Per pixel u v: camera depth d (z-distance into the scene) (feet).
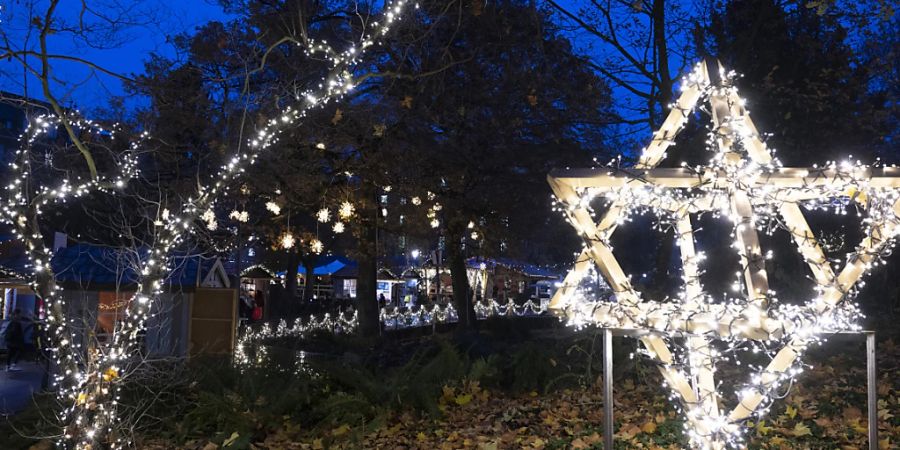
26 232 23.88
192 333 45.19
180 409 30.81
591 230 13.97
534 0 59.26
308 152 59.26
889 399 26.27
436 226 75.00
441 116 58.70
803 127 52.37
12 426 28.48
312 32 55.93
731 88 13.96
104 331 41.45
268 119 48.65
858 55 58.03
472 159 59.52
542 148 59.57
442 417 29.32
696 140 50.85
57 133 44.27
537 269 126.93
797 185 14.01
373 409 29.81
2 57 24.76
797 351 14.37
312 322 90.99
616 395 30.73
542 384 33.68
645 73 57.57
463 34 58.23
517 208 65.87
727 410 26.32
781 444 21.43
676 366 15.11
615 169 13.75
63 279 42.14
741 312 13.46
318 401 31.40
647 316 14.07
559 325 75.31
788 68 53.83
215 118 52.60
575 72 61.11
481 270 118.83
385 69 55.83
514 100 59.31
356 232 68.54
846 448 20.68
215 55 52.37
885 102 59.67
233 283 66.13
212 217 45.75
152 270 25.39
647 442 22.31
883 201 13.87
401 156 60.85
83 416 24.07
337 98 53.57
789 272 55.42
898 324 46.42
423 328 87.04
